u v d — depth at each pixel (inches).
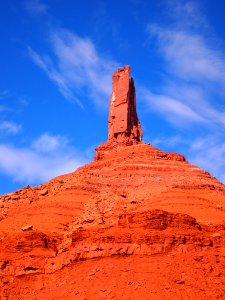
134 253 3122.5
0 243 3462.1
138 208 3855.8
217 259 3110.2
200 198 3993.6
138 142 5383.9
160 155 4911.4
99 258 3152.1
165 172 4640.8
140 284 2896.2
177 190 4119.1
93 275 3038.9
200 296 2827.3
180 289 2864.2
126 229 3265.3
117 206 3890.3
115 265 3070.9
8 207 4202.8
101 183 4424.2
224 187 4448.8
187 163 4901.6
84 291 2940.5
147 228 3228.3
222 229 3341.5
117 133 5438.0
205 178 4544.8
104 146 5339.6
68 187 4315.9
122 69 5674.2
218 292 2861.7
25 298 3105.3
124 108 5492.1
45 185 4648.1
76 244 3294.8
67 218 3831.2
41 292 3102.9
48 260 3312.0
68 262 3213.6
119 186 4379.9
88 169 4965.6
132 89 5644.7
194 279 2938.0
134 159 4842.5
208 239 3211.1
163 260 3068.4
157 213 3260.3
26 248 3398.1
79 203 4033.0
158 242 3144.7
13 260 3336.6
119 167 4714.6
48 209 3946.9
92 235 3307.1
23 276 3262.8
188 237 3184.1
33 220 3828.7
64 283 3083.2
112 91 5659.5
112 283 2935.5
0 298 3154.5
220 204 3946.9
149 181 4426.7
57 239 3511.3
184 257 3085.6
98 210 3878.0
